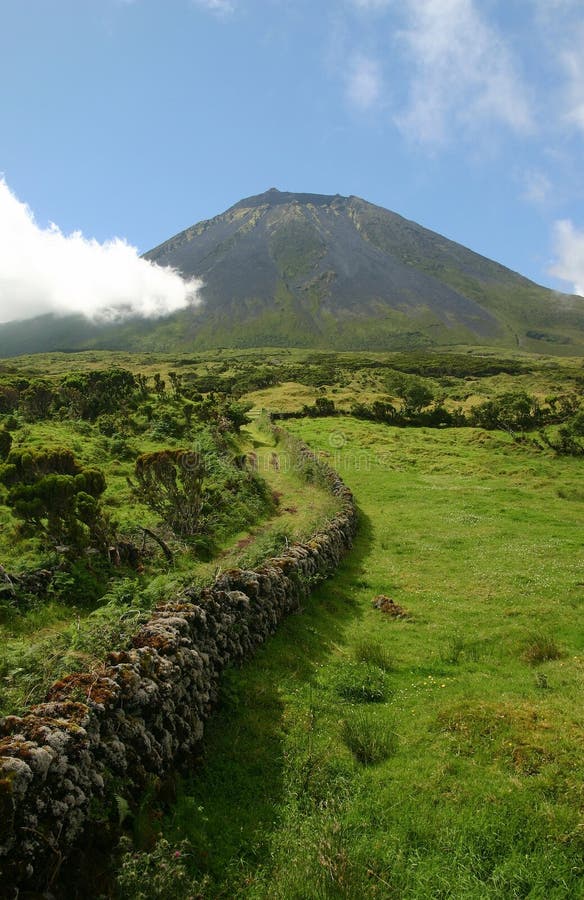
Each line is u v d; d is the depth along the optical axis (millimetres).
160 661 7016
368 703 9344
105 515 15023
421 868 5633
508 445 45156
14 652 7746
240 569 11672
